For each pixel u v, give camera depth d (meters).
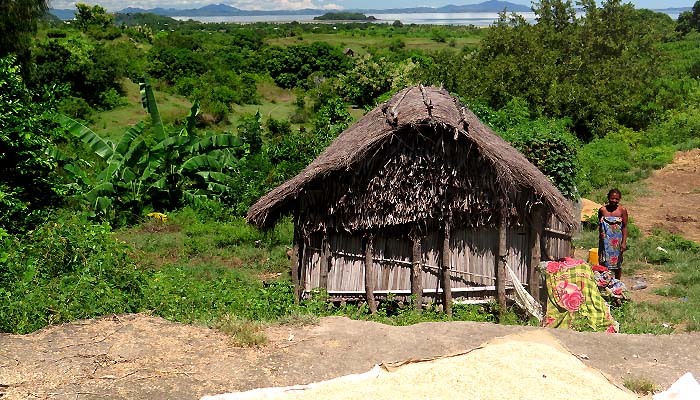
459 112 9.73
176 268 11.23
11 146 11.80
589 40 25.69
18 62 18.33
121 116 27.97
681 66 35.41
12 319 6.84
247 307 8.01
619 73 24.66
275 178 16.16
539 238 9.00
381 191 8.73
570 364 5.82
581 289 8.39
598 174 18.59
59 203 13.60
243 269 12.05
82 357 6.17
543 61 23.56
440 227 8.91
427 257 9.06
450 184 8.66
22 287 7.56
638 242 13.13
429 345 6.70
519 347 6.02
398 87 31.47
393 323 8.34
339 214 8.90
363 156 8.48
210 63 37.84
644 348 6.86
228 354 6.38
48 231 9.00
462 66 24.22
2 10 17.69
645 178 19.09
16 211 10.98
